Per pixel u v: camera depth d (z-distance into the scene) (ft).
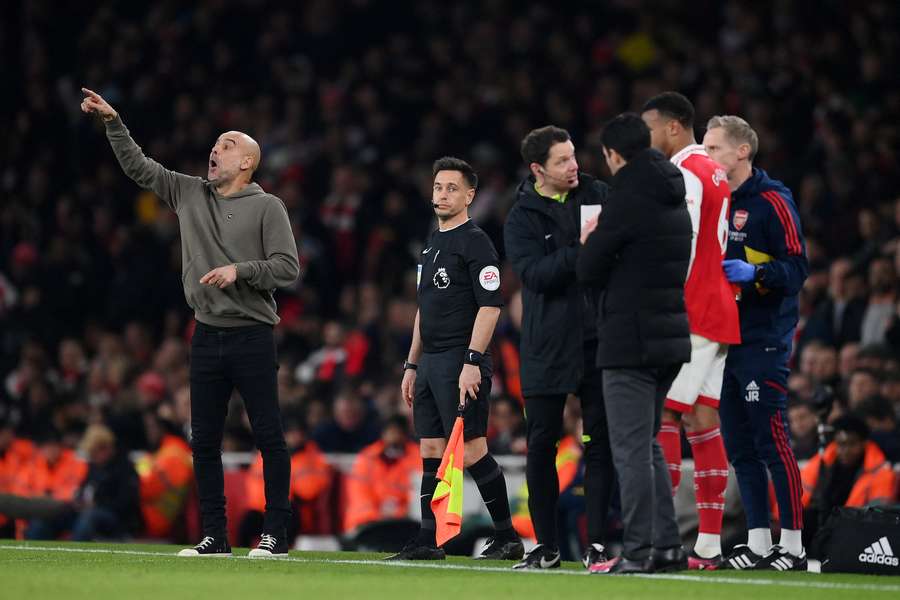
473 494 114.93
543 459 73.61
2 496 118.62
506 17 219.61
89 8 244.42
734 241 77.41
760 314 75.92
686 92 189.67
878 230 139.74
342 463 130.72
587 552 73.26
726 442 77.46
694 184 72.13
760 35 197.98
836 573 74.43
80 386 174.50
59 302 195.42
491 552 81.35
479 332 77.20
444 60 216.95
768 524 76.38
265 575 65.98
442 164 79.10
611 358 64.90
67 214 209.46
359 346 165.68
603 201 74.54
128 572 67.05
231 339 79.30
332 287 191.62
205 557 78.59
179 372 161.38
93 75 230.07
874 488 95.14
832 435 97.91
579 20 215.31
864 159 153.89
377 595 57.57
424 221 191.01
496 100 204.23
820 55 180.65
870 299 129.49
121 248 198.29
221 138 81.51
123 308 192.54
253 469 125.70
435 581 63.26
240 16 233.55
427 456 79.97
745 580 65.21
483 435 79.05
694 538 91.71
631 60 208.03
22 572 66.90
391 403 147.84
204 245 80.28
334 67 224.12
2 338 190.08
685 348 65.31
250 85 226.99
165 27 235.61
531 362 73.31
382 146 206.28
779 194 77.30
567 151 73.10
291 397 147.95
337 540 127.03
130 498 130.93
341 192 195.62
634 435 65.05
